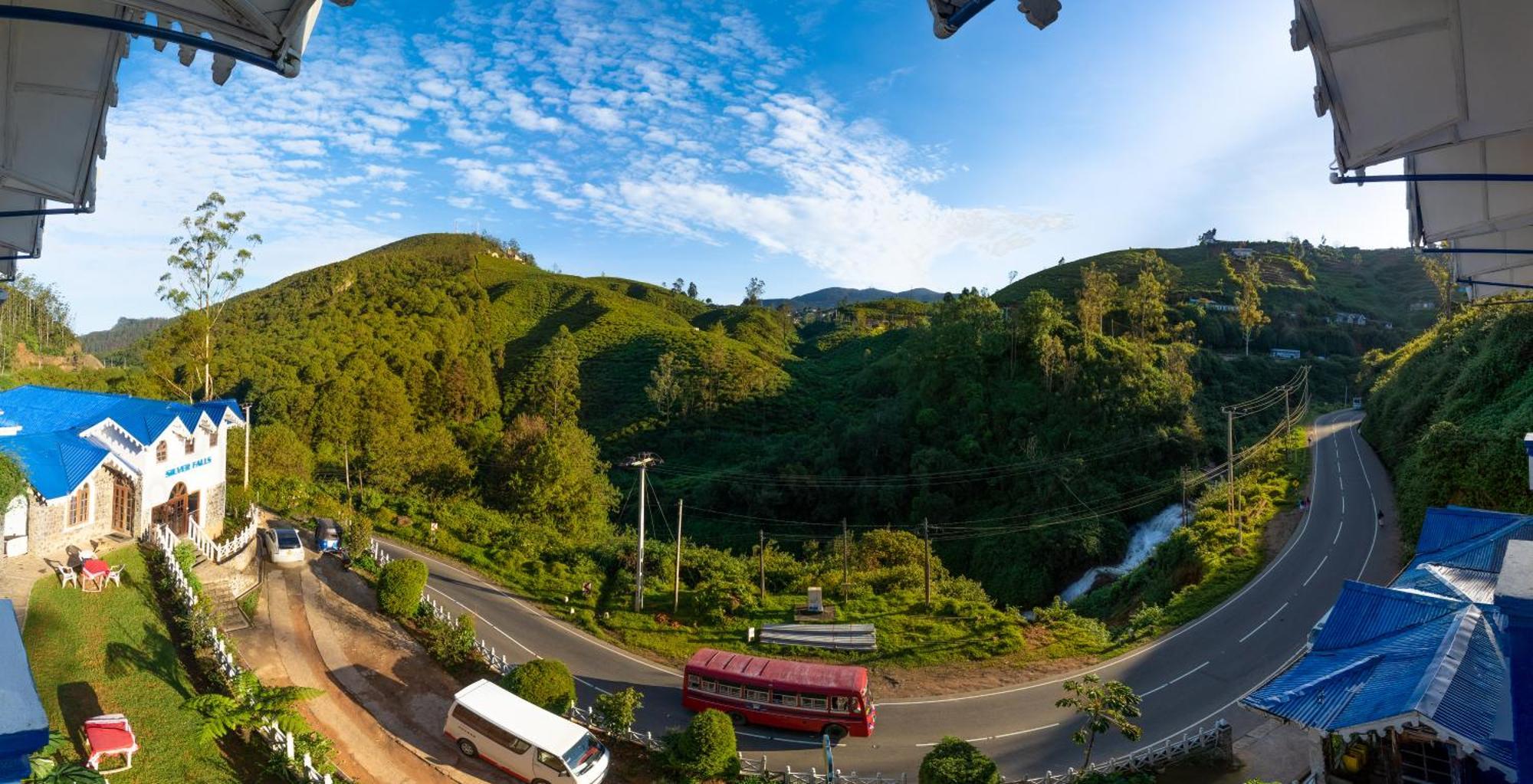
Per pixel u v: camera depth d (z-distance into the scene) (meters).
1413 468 45.81
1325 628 18.89
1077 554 58.66
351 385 77.19
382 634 29.08
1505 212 10.69
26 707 12.91
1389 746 15.49
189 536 33.00
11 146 9.32
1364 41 7.48
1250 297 103.00
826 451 79.06
